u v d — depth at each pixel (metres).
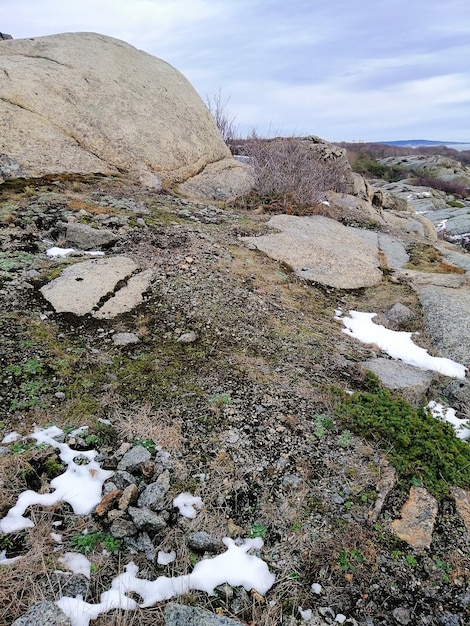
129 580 2.43
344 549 2.76
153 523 2.66
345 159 12.12
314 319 5.47
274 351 4.52
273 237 7.06
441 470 3.42
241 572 2.57
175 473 3.07
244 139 13.21
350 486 3.15
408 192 41.00
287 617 2.40
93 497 2.85
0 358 3.74
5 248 5.25
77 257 5.38
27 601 2.23
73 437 3.21
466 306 6.08
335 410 3.78
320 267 6.75
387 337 5.48
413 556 2.80
